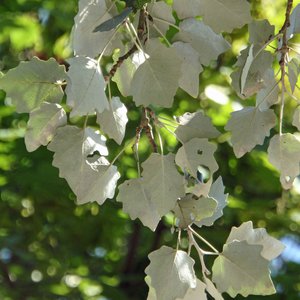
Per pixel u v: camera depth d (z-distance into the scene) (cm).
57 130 100
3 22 282
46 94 99
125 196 105
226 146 295
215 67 274
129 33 102
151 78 100
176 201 104
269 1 191
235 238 107
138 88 100
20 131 294
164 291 103
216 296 105
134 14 104
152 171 103
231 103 266
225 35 237
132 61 102
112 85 241
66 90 93
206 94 258
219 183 111
